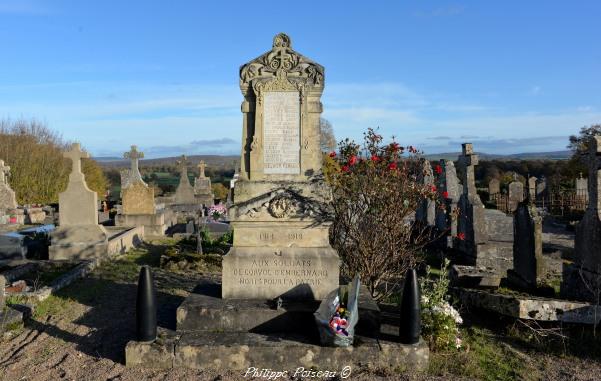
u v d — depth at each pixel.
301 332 5.93
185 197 28.38
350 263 8.05
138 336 5.58
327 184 6.72
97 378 5.20
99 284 9.77
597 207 7.17
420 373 5.33
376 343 5.53
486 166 48.94
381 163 7.89
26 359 5.80
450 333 6.12
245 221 6.57
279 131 6.80
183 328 5.99
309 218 6.60
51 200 31.70
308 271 6.54
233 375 5.26
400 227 8.00
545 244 16.41
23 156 31.45
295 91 6.80
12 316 7.00
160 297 8.26
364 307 6.05
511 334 6.71
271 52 6.80
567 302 6.67
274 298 6.52
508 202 27.41
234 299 6.45
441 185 14.30
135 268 11.42
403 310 5.54
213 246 13.70
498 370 5.57
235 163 39.47
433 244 13.88
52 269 11.15
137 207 18.17
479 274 8.41
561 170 38.91
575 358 5.95
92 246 12.34
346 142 8.11
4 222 21.69
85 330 6.87
